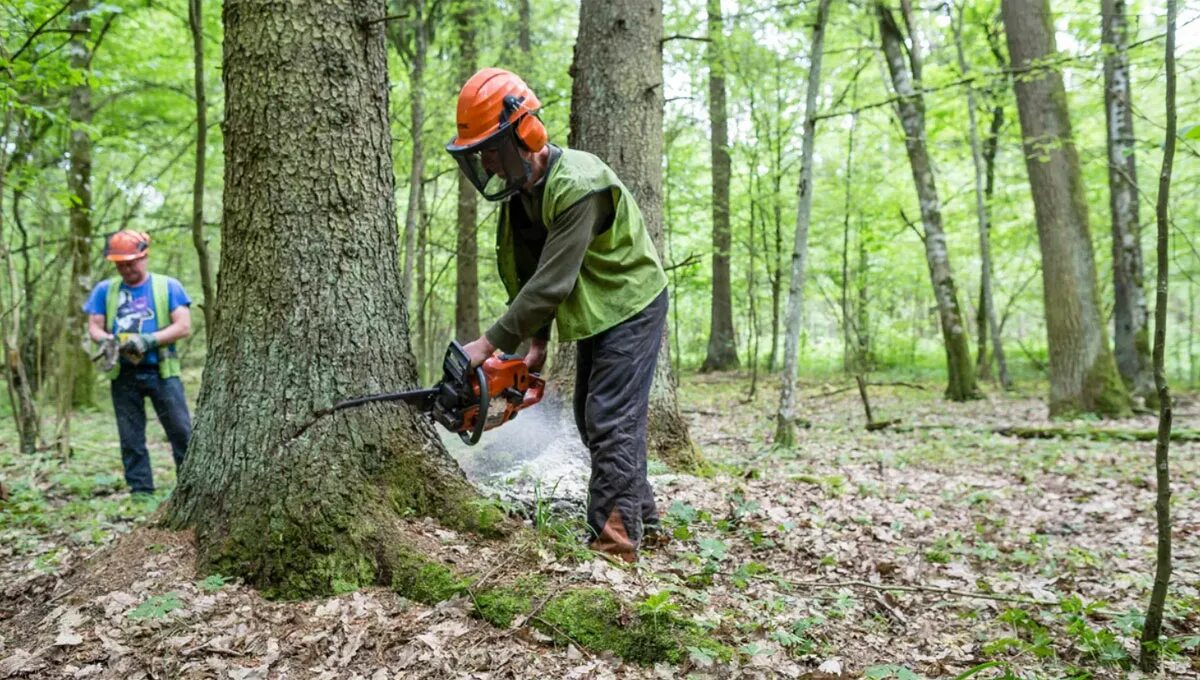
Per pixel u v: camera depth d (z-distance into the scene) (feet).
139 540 9.57
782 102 40.93
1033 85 29.89
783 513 13.83
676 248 59.16
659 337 9.88
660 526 11.46
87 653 7.63
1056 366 30.66
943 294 39.42
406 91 28.30
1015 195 46.60
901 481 18.54
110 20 24.75
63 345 19.77
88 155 27.32
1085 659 8.53
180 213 41.86
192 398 37.04
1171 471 19.03
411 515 9.45
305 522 8.97
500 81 8.50
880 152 50.19
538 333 10.36
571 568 8.61
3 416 28.71
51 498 15.85
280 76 9.51
